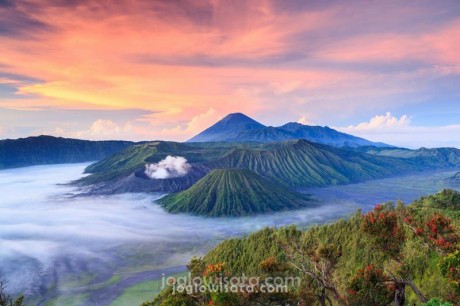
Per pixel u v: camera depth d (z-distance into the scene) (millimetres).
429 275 27094
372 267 21891
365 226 22547
